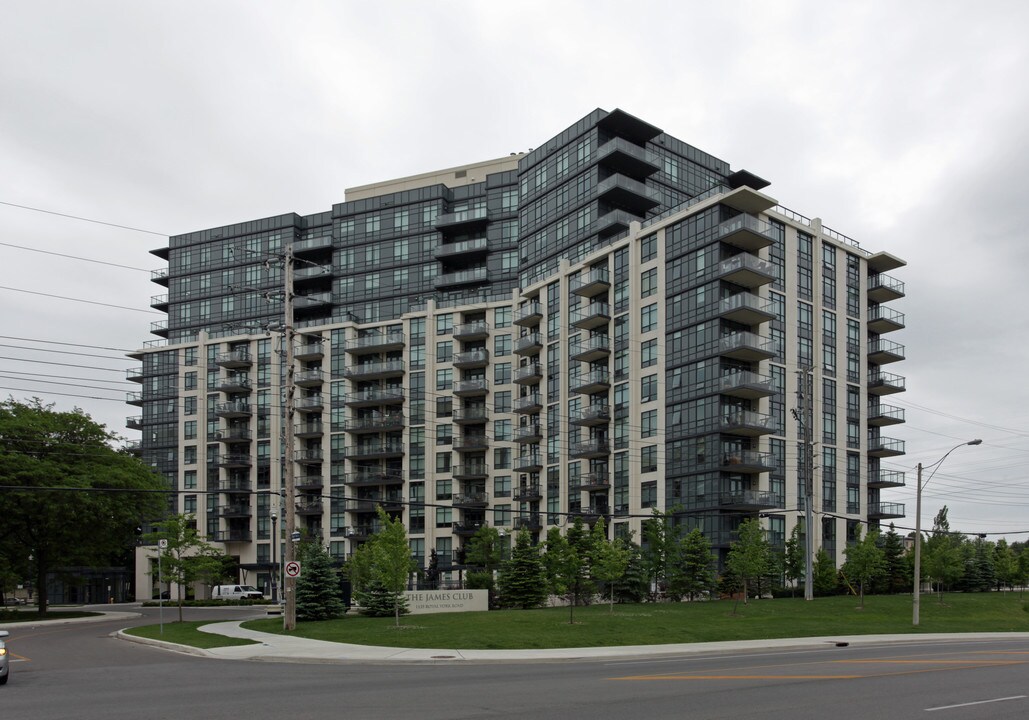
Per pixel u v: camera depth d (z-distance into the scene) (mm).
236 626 36719
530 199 86438
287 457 34375
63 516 54531
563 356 77625
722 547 60969
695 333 65312
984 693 15859
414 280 96938
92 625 47125
